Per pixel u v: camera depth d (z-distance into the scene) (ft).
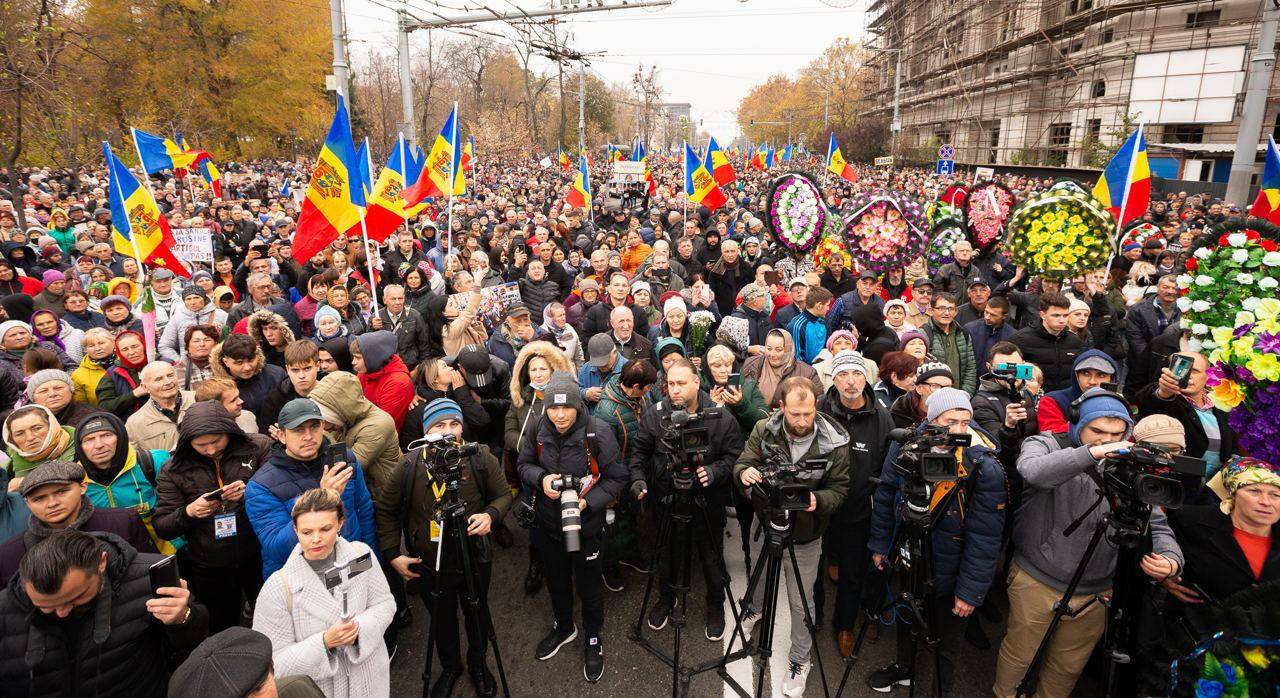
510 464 17.04
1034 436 10.78
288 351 14.01
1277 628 7.68
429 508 11.53
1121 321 23.24
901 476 10.90
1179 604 9.66
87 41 50.11
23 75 38.34
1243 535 9.11
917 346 15.79
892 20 169.48
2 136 40.73
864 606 13.01
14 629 7.80
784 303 23.34
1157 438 9.70
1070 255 20.81
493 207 61.41
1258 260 11.15
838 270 26.40
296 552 8.95
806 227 27.66
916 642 10.48
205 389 13.14
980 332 18.89
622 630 13.53
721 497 13.08
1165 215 50.44
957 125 138.51
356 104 131.44
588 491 11.78
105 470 11.03
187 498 10.94
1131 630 9.76
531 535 12.61
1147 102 88.33
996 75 122.21
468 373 16.93
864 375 12.21
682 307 18.95
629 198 73.10
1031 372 12.79
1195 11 83.30
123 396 15.78
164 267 22.66
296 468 10.61
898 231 24.80
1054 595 10.17
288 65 114.42
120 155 85.76
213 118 108.68
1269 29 36.99
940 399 10.74
